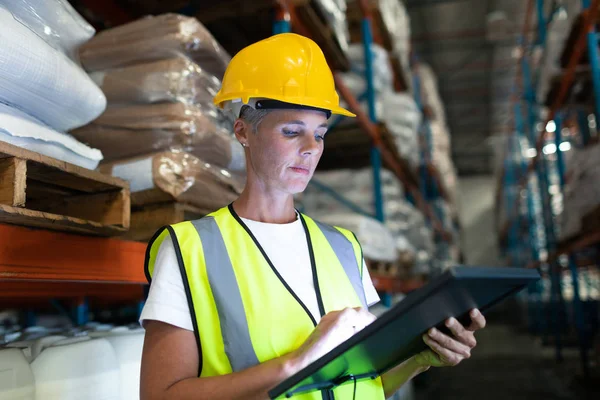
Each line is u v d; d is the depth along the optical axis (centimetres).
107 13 310
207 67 214
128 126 194
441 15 1350
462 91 1794
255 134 118
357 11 550
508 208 1505
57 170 126
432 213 1066
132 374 170
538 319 1191
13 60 122
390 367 120
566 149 828
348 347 86
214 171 205
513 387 606
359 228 444
